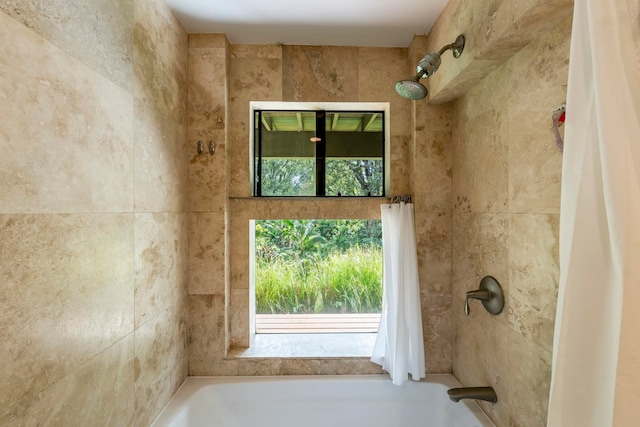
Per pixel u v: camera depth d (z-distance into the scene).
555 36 0.89
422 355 1.52
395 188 1.71
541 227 0.96
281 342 1.79
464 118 1.46
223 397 1.52
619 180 0.54
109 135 0.95
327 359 1.62
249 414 1.53
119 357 1.00
